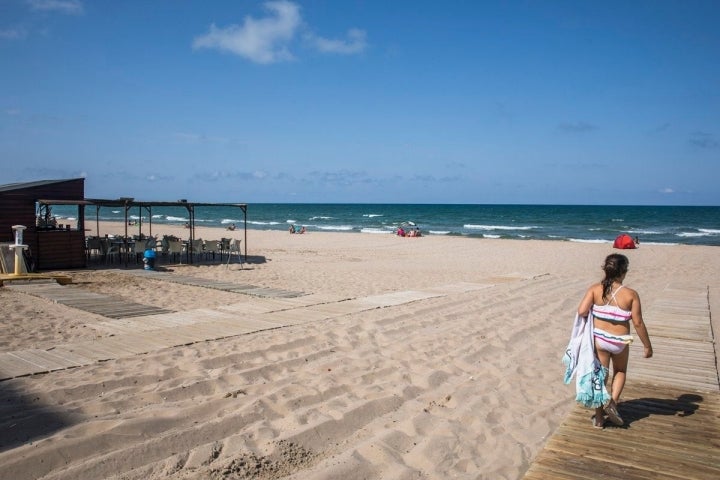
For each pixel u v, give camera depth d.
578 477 3.23
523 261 21.52
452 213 100.56
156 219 69.38
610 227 54.56
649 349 4.09
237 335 7.18
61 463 3.36
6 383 4.87
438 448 3.87
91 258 18.55
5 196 14.30
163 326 7.75
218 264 18.14
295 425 4.19
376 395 5.00
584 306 4.07
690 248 28.33
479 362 6.38
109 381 4.95
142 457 3.50
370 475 3.45
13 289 11.27
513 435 4.22
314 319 8.38
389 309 9.43
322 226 56.75
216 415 4.33
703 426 4.10
